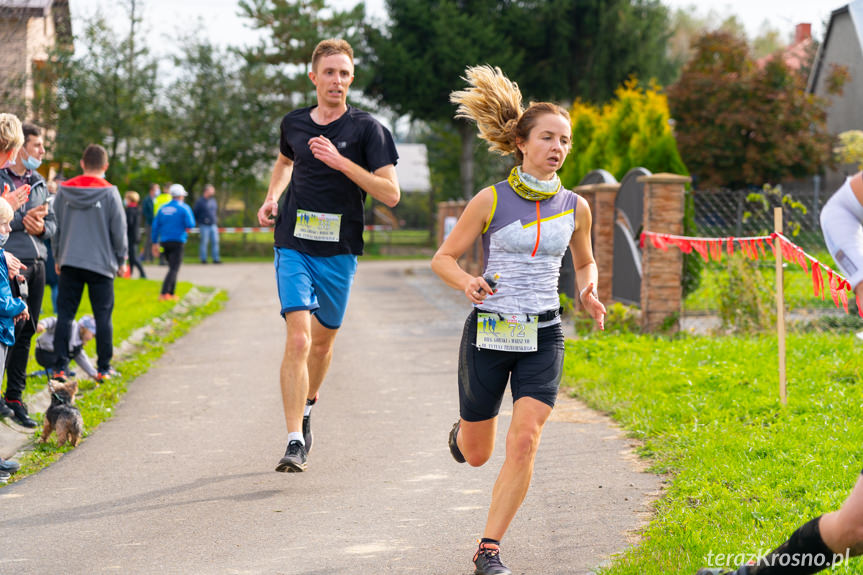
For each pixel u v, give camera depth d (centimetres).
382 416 1205
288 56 6138
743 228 2541
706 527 712
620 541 725
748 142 5534
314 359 979
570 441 1046
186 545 734
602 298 2128
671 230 1847
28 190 1053
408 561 697
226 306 2638
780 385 1136
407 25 6366
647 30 6550
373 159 945
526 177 679
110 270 1355
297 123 955
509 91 728
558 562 686
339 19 6200
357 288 3238
